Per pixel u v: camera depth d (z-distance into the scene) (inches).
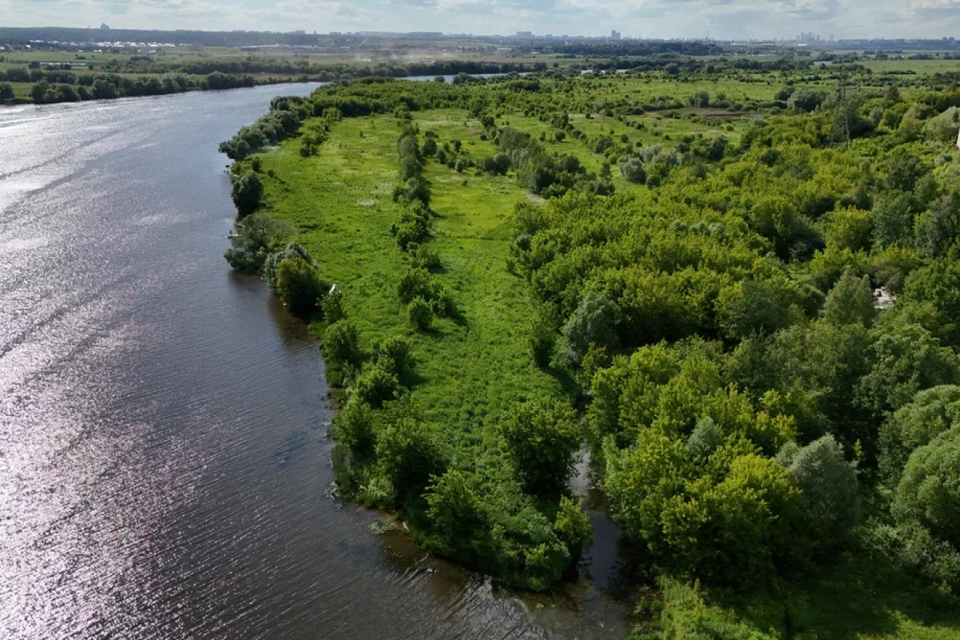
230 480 1831.9
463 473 1807.3
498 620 1446.9
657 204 3673.7
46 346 2416.3
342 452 1950.1
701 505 1437.0
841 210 3415.4
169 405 2134.6
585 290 2500.0
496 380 2285.9
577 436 1804.9
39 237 3408.0
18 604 1438.2
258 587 1509.6
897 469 1633.9
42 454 1873.8
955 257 2699.3
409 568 1577.3
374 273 3102.9
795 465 1481.3
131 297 2854.3
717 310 2349.9
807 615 1357.0
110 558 1563.7
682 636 1348.4
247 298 2935.5
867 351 1900.8
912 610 1341.0
